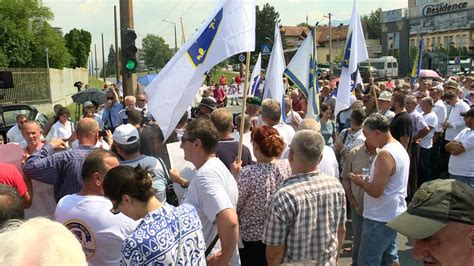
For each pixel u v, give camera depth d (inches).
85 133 161.3
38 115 489.1
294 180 119.3
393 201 150.9
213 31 157.8
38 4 1464.1
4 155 151.4
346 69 295.6
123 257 91.5
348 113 386.6
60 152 151.2
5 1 1353.3
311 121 177.9
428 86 478.0
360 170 180.5
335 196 120.9
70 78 1539.1
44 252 52.5
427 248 64.2
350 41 292.7
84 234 111.7
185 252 94.0
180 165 161.2
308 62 285.1
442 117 325.1
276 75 261.7
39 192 155.4
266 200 136.9
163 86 159.3
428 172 304.0
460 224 61.6
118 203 101.0
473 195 63.6
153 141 197.8
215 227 120.6
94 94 474.0
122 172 100.0
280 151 140.6
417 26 2554.1
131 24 395.9
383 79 1635.1
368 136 156.6
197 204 118.0
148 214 95.8
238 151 156.3
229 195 122.4
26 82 1073.5
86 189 117.5
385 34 2780.5
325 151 172.1
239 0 155.9
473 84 452.8
